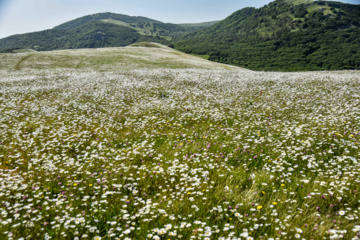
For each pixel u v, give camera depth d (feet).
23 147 26.73
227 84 71.36
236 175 18.80
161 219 13.80
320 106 41.60
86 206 15.53
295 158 21.88
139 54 198.39
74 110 46.57
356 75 80.69
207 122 36.35
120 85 73.46
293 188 16.63
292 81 71.46
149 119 39.19
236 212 13.92
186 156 22.75
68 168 21.29
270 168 20.39
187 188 16.53
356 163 19.62
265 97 52.11
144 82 78.43
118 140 30.12
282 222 13.00
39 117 41.60
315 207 14.76
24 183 18.57
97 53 190.08
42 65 137.39
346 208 14.03
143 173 19.76
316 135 27.71
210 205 15.08
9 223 13.64
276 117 37.68
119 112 44.75
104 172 19.84
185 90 64.23
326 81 67.92
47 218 14.44
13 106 49.01
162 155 23.98
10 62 138.92
